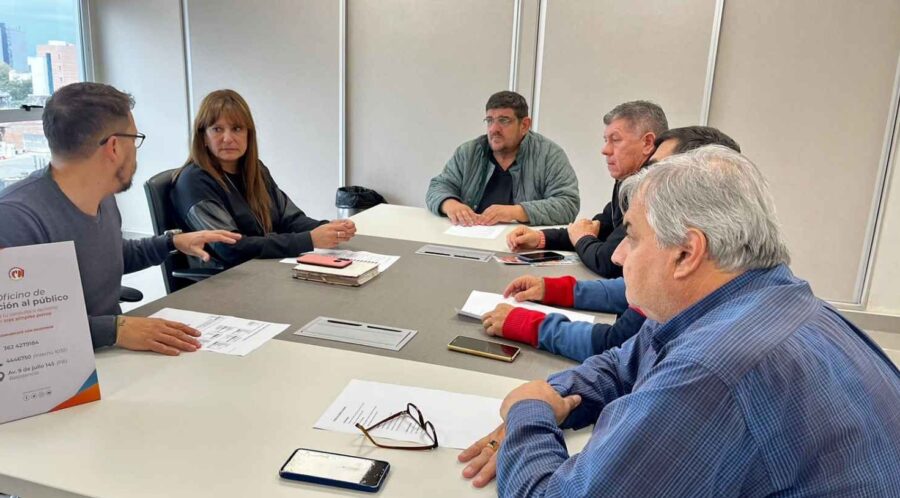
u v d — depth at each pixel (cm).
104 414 105
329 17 415
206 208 225
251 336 140
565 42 384
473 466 94
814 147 362
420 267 204
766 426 70
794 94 359
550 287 169
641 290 88
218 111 230
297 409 109
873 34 341
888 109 347
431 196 299
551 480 80
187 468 91
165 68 452
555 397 103
